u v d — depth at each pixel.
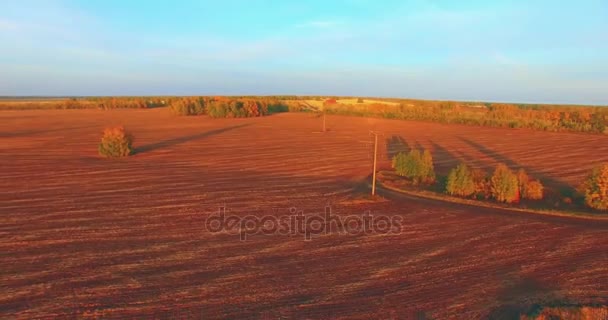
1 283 15.71
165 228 22.05
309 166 41.16
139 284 15.79
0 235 20.58
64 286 15.55
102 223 22.64
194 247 19.53
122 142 44.94
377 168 40.53
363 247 19.83
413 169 35.47
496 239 21.08
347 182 34.12
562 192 31.34
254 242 20.31
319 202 27.59
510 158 46.56
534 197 29.22
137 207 25.67
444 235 21.61
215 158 44.94
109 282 15.91
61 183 31.72
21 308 14.00
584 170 39.72
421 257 18.69
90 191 29.38
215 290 15.38
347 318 13.59
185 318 13.48
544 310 14.23
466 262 18.19
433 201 28.39
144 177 34.38
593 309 14.30
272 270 17.16
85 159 42.66
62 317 13.49
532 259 18.59
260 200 27.81
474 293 15.40
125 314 13.70
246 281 16.12
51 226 22.02
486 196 29.42
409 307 14.34
